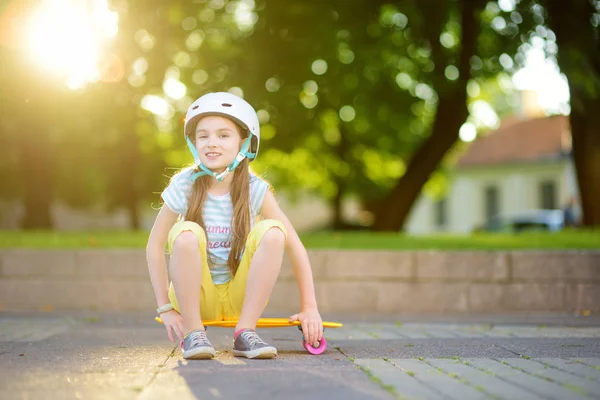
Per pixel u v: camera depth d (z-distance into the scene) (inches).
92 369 128.3
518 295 270.5
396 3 542.3
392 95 645.9
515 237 374.3
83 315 257.6
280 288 272.2
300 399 101.2
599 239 352.2
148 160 783.7
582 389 108.7
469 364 134.3
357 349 162.7
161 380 115.7
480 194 1485.0
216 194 149.2
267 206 152.6
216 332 201.8
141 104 514.9
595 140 464.8
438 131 610.9
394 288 271.6
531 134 1427.2
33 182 655.1
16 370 127.4
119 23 457.1
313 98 564.4
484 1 556.7
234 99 147.3
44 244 325.4
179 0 489.4
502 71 603.5
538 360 140.7
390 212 625.9
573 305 270.4
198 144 146.4
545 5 474.0
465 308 270.5
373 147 805.2
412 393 104.9
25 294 280.5
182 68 510.3
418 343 177.0
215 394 104.6
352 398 101.9
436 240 356.8
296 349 162.7
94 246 316.2
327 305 271.1
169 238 142.0
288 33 502.9
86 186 1060.5
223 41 524.7
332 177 892.0
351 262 271.4
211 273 149.0
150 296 277.9
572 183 1280.8
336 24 520.1
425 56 609.9
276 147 552.4
